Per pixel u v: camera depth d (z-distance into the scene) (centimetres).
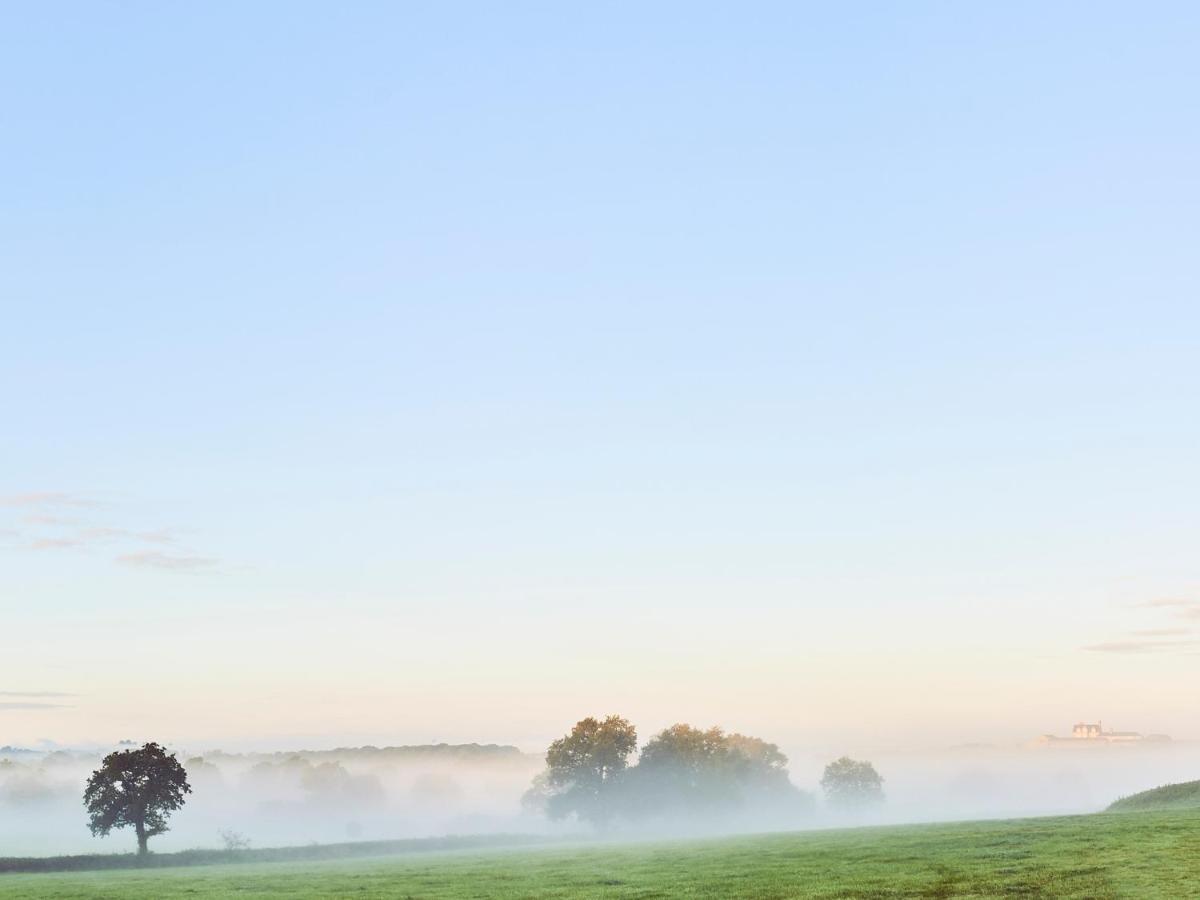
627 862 6562
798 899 4000
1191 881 3688
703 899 4194
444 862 8288
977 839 5725
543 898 4588
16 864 10112
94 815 11850
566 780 18338
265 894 5644
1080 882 3850
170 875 8300
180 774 12244
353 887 5806
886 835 7212
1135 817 6275
